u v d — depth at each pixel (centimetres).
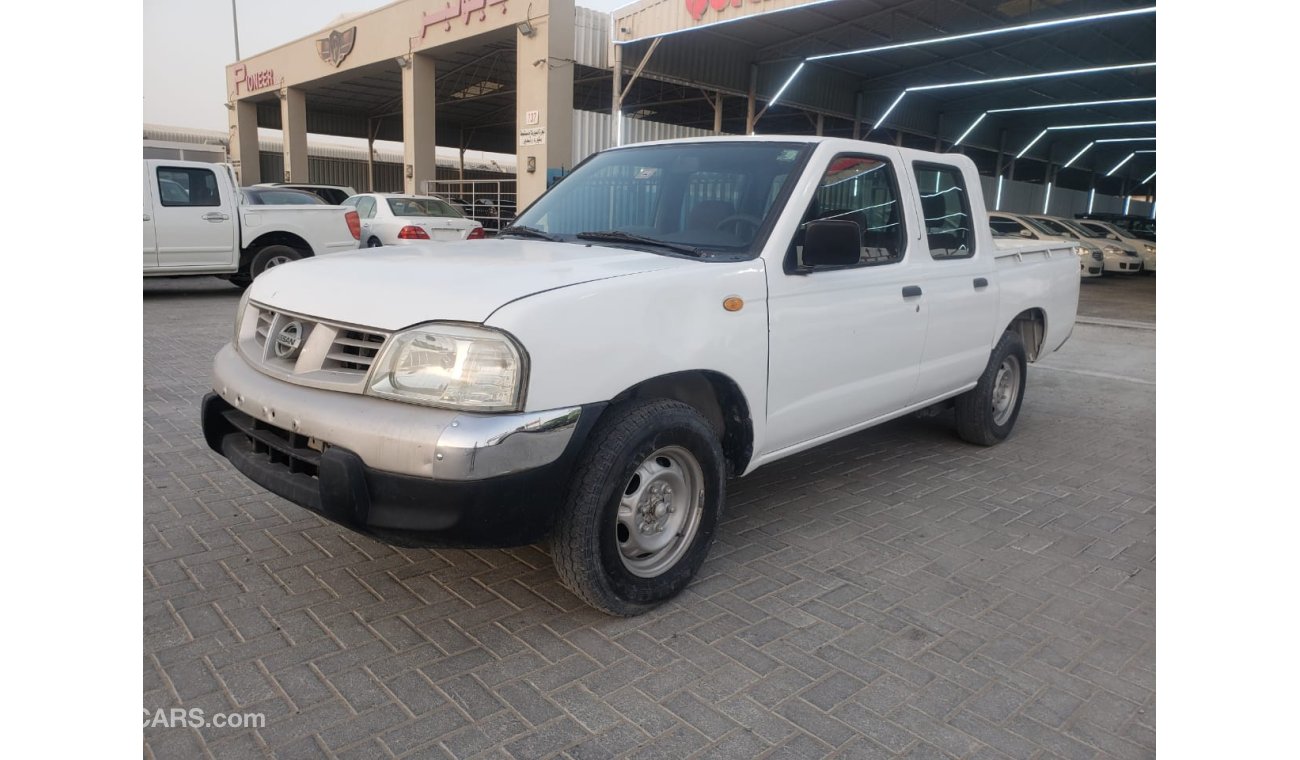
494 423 259
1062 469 532
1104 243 2083
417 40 2256
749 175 387
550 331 270
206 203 1139
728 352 331
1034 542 411
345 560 356
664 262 329
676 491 329
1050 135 3794
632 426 296
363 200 1591
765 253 354
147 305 1105
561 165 1928
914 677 286
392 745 240
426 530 260
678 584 329
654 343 302
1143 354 980
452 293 278
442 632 303
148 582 331
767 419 361
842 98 2781
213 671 272
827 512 441
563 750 241
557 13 1872
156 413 565
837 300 386
